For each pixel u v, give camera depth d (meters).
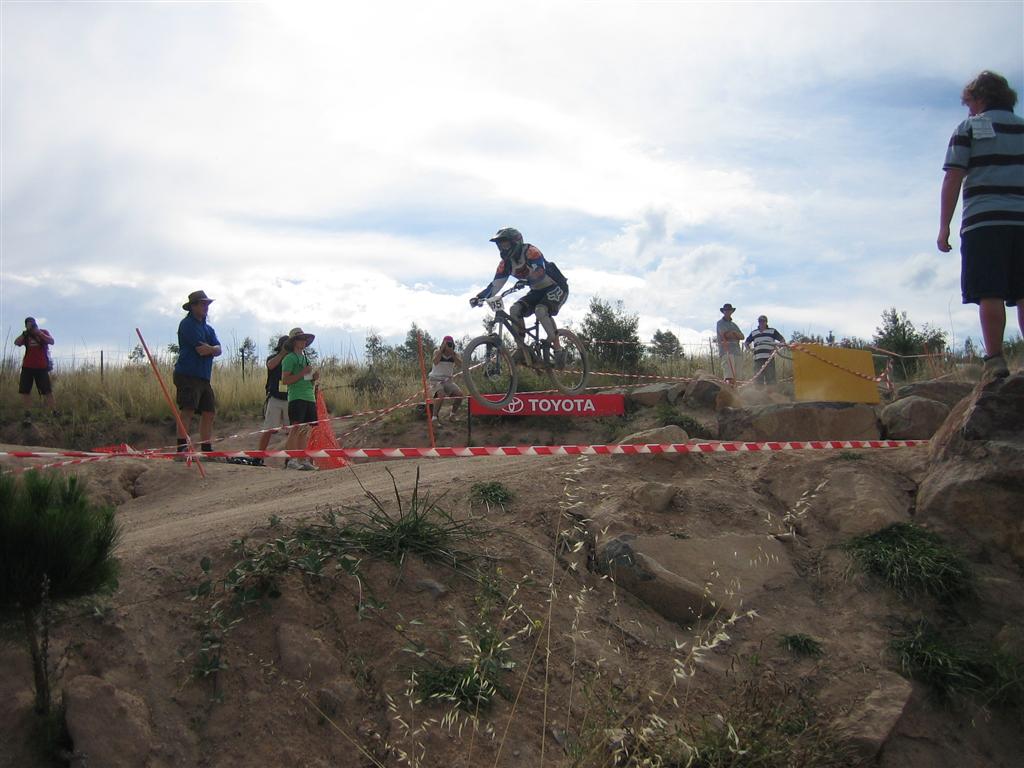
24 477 3.55
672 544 5.14
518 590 4.58
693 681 4.26
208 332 9.76
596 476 5.98
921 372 13.74
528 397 13.31
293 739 3.57
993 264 5.46
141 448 13.55
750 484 6.10
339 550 4.48
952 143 5.53
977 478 5.39
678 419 10.80
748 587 5.01
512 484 5.74
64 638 3.69
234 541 4.42
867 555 5.18
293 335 9.89
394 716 3.70
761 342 14.22
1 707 3.36
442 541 4.83
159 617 3.93
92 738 3.33
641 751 3.66
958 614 4.89
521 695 3.96
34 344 14.02
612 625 4.60
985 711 4.37
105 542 3.56
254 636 3.95
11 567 3.26
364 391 16.48
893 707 4.20
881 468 6.07
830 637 4.76
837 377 8.48
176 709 3.58
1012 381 5.52
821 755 3.84
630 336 17.48
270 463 11.84
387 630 4.13
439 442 13.41
